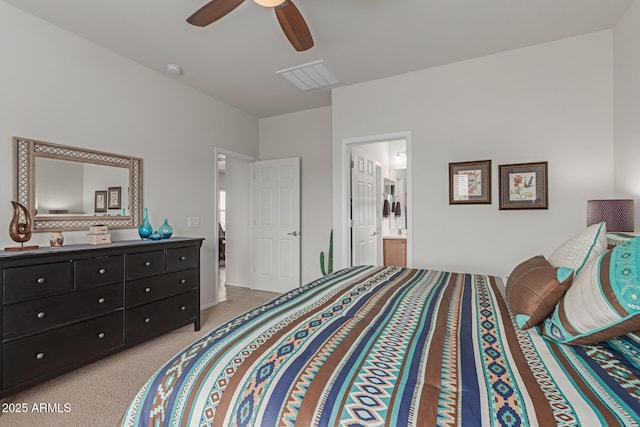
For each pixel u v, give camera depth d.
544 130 2.69
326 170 4.29
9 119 2.13
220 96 3.86
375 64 3.05
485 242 2.90
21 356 1.79
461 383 0.75
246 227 4.88
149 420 0.87
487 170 2.88
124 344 2.34
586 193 2.55
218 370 0.87
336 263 3.64
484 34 2.55
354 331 1.05
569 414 0.64
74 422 1.65
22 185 2.19
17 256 1.77
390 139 3.36
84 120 2.55
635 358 0.89
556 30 2.50
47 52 2.32
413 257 3.19
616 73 2.41
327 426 0.67
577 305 0.97
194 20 1.82
